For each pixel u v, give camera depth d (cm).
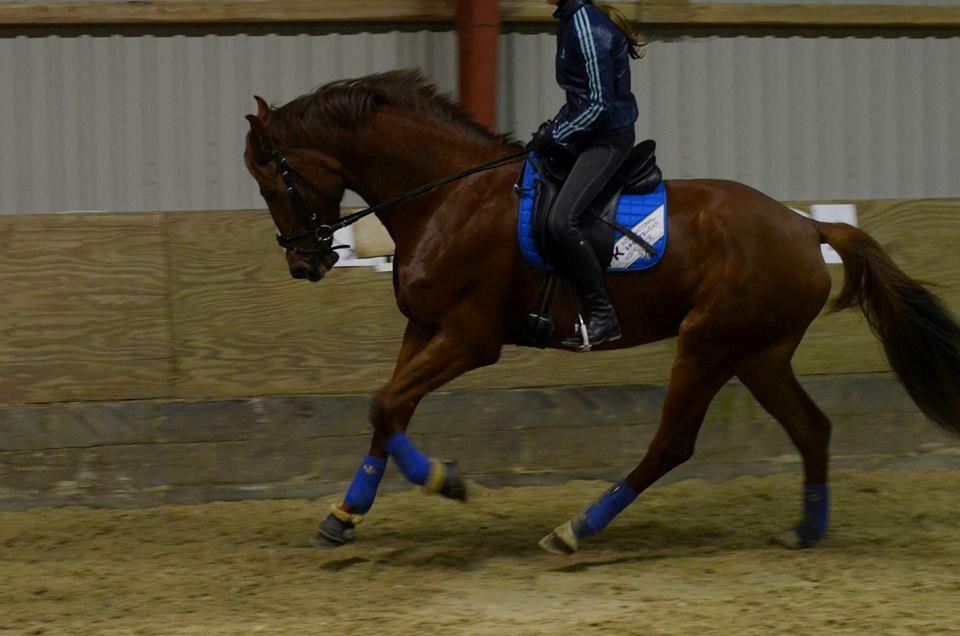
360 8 1186
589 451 1127
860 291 857
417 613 707
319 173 838
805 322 849
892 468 1162
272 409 1080
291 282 1101
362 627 674
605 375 1139
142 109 1178
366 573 805
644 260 816
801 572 802
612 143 802
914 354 845
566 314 827
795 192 1274
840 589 755
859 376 1177
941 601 723
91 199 1179
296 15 1177
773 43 1262
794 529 887
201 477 1066
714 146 1259
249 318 1094
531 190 820
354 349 1107
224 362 1088
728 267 820
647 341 862
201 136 1186
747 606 714
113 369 1071
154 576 802
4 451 1039
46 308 1063
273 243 1099
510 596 747
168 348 1080
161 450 1060
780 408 883
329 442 1088
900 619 682
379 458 877
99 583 784
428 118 845
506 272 823
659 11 1226
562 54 805
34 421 1045
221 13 1167
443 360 827
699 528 949
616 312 832
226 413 1072
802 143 1273
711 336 827
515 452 1116
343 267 1109
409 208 841
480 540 909
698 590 759
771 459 1152
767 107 1265
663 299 830
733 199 836
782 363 875
